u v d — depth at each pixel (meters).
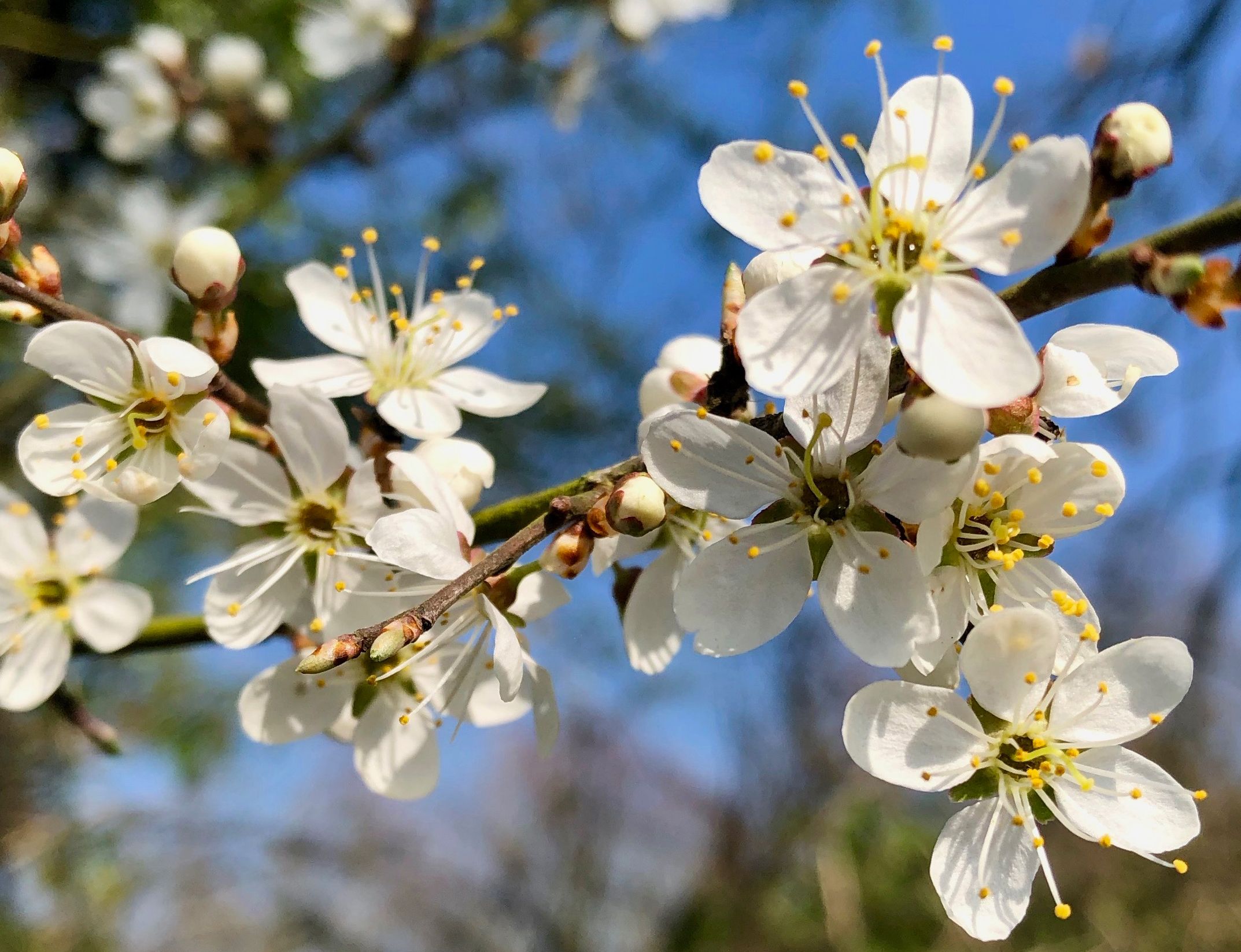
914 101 0.07
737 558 0.06
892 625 0.06
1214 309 0.06
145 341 0.07
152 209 0.15
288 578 0.08
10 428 0.17
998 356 0.06
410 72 0.15
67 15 0.18
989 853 0.07
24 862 0.21
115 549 0.09
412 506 0.07
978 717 0.07
